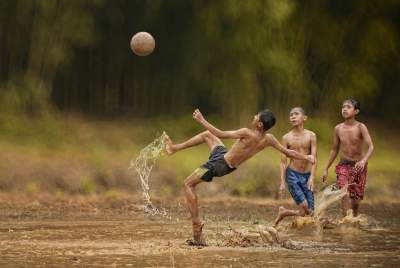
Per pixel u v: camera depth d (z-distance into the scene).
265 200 40.53
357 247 23.97
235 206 37.69
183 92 49.25
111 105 50.69
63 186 41.19
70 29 46.38
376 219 33.06
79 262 20.39
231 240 24.38
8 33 46.88
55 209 34.88
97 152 44.06
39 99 46.56
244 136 24.14
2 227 28.33
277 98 48.31
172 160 43.88
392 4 49.47
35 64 46.59
